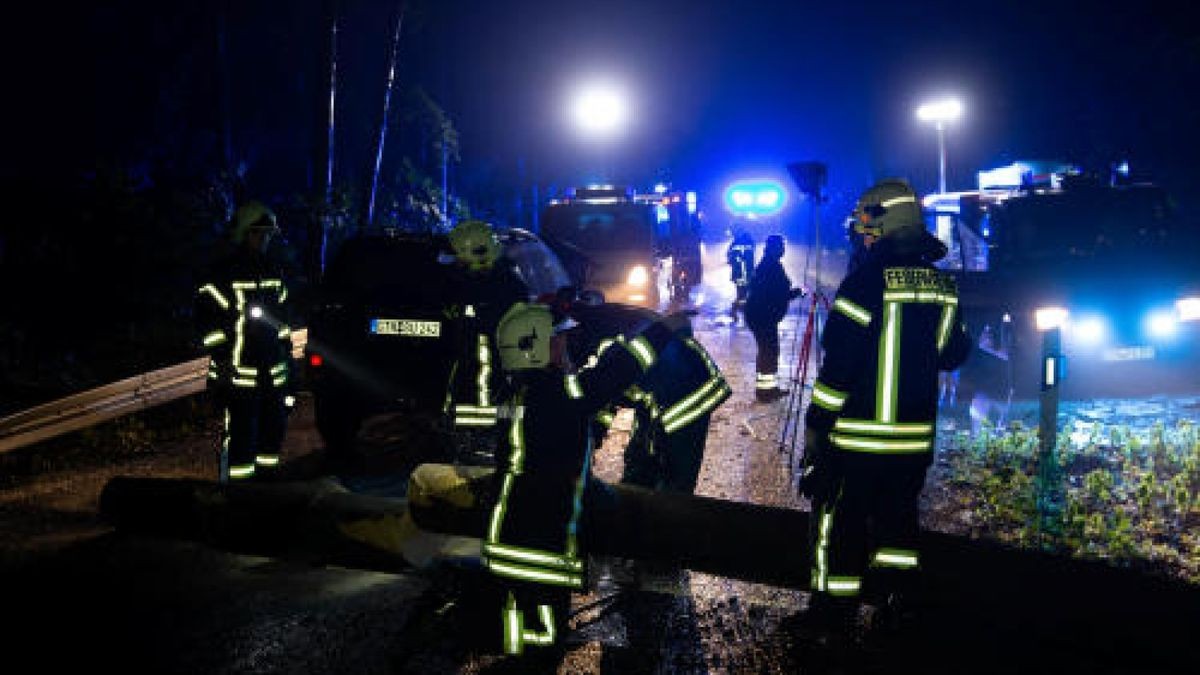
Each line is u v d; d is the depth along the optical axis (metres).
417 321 7.54
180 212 14.34
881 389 4.18
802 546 4.48
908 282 4.20
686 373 5.08
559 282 8.57
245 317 6.44
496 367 4.84
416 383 7.54
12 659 4.37
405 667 4.26
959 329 4.36
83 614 4.86
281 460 8.22
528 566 4.08
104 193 13.37
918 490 4.28
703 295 23.62
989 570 4.29
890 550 4.29
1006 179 16.08
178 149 23.62
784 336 16.17
